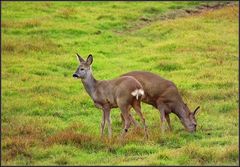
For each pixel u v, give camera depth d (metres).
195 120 32.72
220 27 64.44
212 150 26.62
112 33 63.88
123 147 28.59
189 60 51.25
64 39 59.56
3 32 60.88
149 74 33.41
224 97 40.06
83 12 72.50
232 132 32.00
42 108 37.69
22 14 70.31
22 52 53.50
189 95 40.25
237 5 78.12
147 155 27.28
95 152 28.39
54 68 48.78
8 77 45.50
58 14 69.62
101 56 53.59
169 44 56.81
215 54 52.97
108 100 31.11
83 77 31.58
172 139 30.55
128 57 53.97
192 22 66.19
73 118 35.94
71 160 26.33
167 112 33.09
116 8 77.44
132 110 36.91
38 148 28.09
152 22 71.12
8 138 29.64
